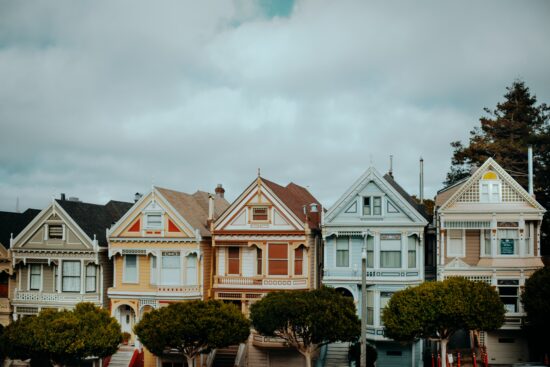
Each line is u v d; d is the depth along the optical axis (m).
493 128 77.31
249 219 52.03
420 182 58.38
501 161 72.44
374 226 50.03
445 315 43.00
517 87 78.31
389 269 49.66
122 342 51.16
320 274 54.50
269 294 46.19
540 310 44.97
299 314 43.28
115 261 53.66
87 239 53.38
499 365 48.16
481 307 43.03
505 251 49.81
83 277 53.72
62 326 45.25
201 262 52.31
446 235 51.41
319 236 54.47
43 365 53.50
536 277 46.03
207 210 59.12
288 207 51.38
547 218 63.94
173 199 54.34
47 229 54.38
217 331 44.41
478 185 50.41
